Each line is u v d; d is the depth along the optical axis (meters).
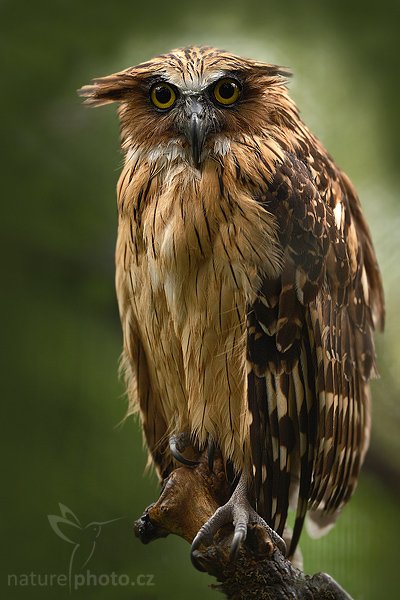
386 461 5.76
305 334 5.35
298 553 5.43
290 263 5.33
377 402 5.77
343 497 5.42
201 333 5.34
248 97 5.35
